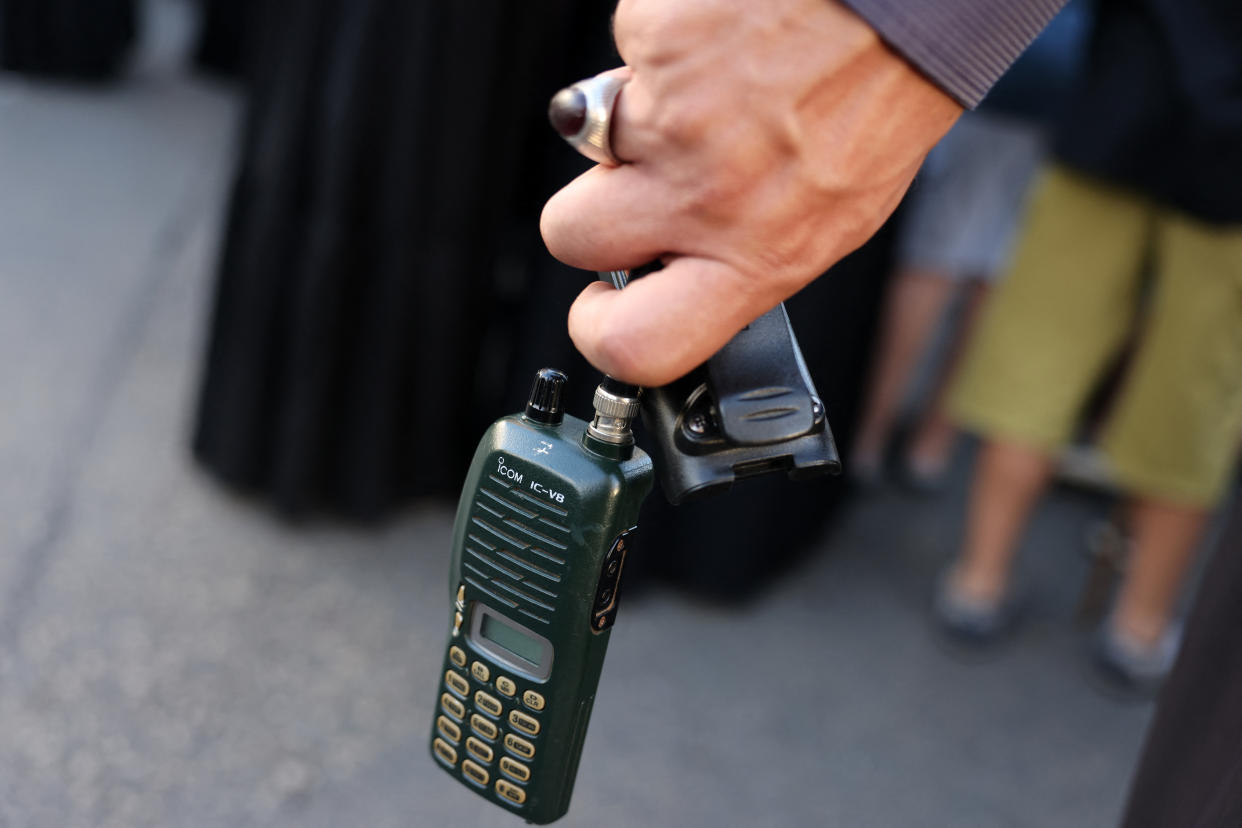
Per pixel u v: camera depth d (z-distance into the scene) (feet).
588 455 2.45
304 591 6.87
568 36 6.65
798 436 2.06
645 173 1.77
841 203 1.79
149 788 5.38
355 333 6.93
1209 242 6.24
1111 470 7.05
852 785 6.16
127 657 6.15
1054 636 7.80
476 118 6.52
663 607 7.30
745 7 1.65
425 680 6.37
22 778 5.29
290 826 5.32
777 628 7.34
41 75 16.22
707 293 1.79
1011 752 6.63
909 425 10.56
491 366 7.88
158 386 8.93
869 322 7.16
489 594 2.59
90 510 7.26
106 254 11.17
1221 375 6.48
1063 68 7.84
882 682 7.03
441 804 5.57
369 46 6.25
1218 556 3.10
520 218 7.39
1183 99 5.92
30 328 9.44
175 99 16.98
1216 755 2.80
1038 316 7.07
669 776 5.98
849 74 1.70
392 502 7.45
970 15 1.73
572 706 2.60
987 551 7.45
